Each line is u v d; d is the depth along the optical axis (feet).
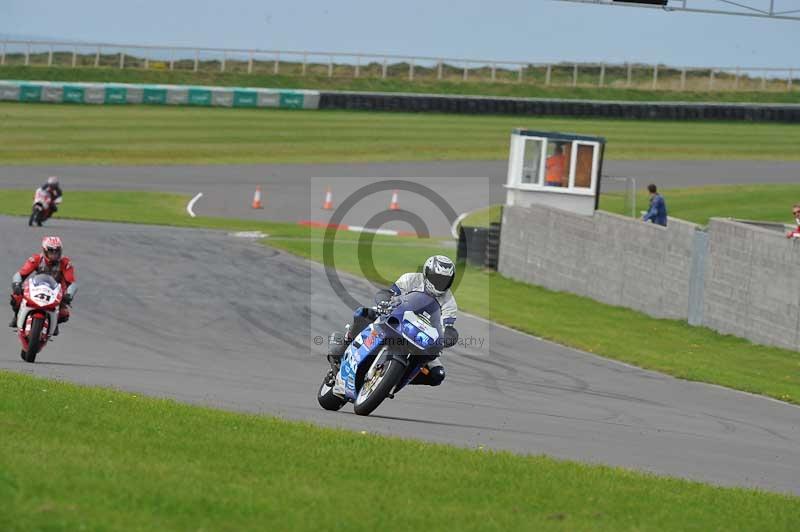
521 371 198.70
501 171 608.60
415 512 73.31
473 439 121.70
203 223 406.00
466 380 183.93
